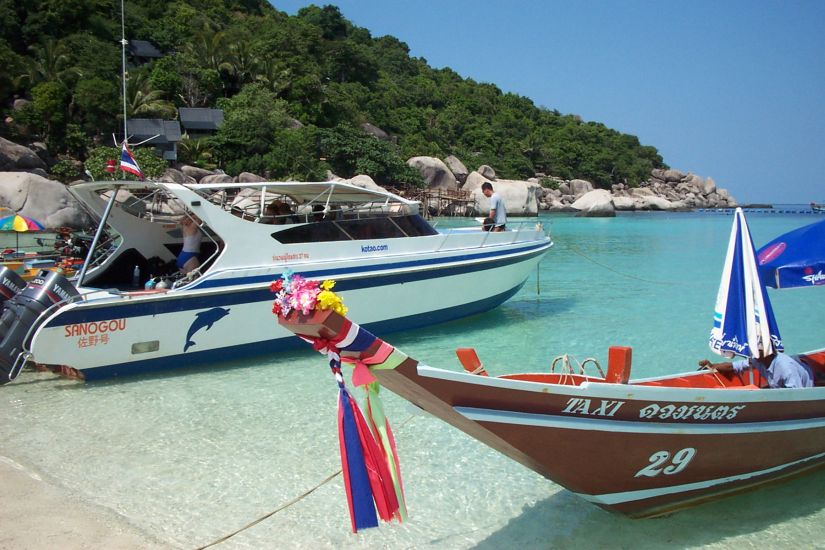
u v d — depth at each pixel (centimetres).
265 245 913
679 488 521
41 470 577
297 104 6072
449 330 1146
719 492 553
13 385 824
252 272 896
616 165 10456
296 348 976
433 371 397
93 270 984
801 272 557
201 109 5372
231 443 648
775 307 1404
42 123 4022
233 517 508
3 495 525
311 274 942
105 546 457
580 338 1095
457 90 11031
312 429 687
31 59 4544
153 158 3328
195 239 953
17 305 801
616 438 466
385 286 1020
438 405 418
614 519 522
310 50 8144
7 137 3919
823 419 567
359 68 8681
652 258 2330
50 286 806
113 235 1047
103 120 4359
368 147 5662
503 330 1153
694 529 510
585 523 514
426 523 508
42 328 767
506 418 429
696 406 482
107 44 5028
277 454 624
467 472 598
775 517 531
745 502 562
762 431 527
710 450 509
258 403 764
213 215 869
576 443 455
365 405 421
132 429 680
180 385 828
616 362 486
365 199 1068
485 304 1191
